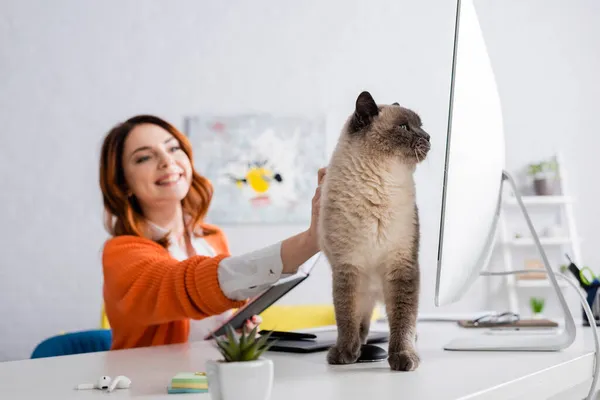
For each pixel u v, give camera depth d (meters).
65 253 3.85
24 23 3.99
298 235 1.27
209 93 3.90
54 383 0.83
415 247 0.99
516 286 3.53
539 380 0.86
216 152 3.80
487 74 1.04
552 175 3.58
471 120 0.92
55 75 3.96
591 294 1.76
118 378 0.79
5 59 3.98
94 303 3.81
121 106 3.92
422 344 1.22
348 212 1.00
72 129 3.93
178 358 1.09
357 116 1.03
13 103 3.96
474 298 3.56
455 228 0.88
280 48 3.88
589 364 1.05
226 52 3.91
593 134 3.67
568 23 3.73
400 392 0.71
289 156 3.78
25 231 3.87
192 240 2.12
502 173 1.15
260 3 3.91
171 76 3.93
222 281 1.33
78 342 1.85
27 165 3.92
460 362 0.95
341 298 1.00
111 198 1.92
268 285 1.31
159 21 3.96
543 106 3.72
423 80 3.68
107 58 3.96
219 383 0.59
